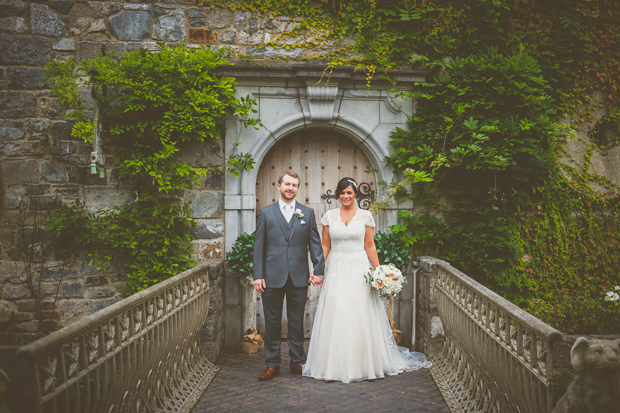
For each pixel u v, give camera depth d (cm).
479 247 485
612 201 536
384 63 492
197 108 451
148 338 292
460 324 360
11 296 470
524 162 481
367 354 376
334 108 505
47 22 475
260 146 497
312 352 393
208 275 435
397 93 503
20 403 422
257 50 496
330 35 499
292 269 381
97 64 432
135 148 468
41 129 472
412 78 494
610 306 475
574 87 536
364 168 534
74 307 475
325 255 414
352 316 378
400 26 505
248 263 454
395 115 511
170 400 321
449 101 486
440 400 335
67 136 476
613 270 530
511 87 473
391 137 507
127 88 471
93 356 224
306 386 363
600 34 536
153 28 486
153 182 461
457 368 369
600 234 531
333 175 530
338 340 376
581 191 532
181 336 354
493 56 480
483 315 310
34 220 470
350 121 504
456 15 504
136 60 450
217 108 468
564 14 525
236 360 441
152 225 472
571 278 524
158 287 304
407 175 489
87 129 432
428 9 498
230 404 329
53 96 474
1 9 470
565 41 525
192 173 468
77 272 477
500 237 479
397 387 361
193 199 489
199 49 467
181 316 354
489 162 452
